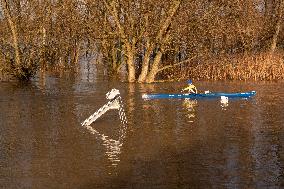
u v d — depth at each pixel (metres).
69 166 32.69
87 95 72.00
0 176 30.48
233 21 102.31
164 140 40.78
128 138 41.62
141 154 36.00
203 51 99.44
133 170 31.75
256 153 36.25
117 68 114.62
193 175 30.62
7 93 74.31
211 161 33.94
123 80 98.38
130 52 94.75
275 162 33.72
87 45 139.25
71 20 112.75
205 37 100.69
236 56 101.44
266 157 35.09
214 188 28.19
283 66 94.94
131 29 93.31
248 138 41.59
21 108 58.72
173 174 30.83
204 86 85.06
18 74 95.00
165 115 53.78
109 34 96.44
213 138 41.56
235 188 28.19
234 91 77.44
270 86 85.12
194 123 48.91
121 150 37.16
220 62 97.69
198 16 94.06
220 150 37.16
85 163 33.47
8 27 98.69
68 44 127.19
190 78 99.44
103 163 33.41
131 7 92.81
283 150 37.25
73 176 30.48
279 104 62.69
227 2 96.12
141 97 69.88
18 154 36.00
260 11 125.38
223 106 60.81
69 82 93.06
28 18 99.31
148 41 93.88
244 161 33.94
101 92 76.06
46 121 49.94
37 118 51.62
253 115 53.91
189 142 40.00
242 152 36.53
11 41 98.00
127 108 59.12
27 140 40.78
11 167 32.47
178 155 35.59
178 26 91.56
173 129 45.69
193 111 56.75
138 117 52.53
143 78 94.69
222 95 70.00
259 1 115.12
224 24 98.75
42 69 109.62
